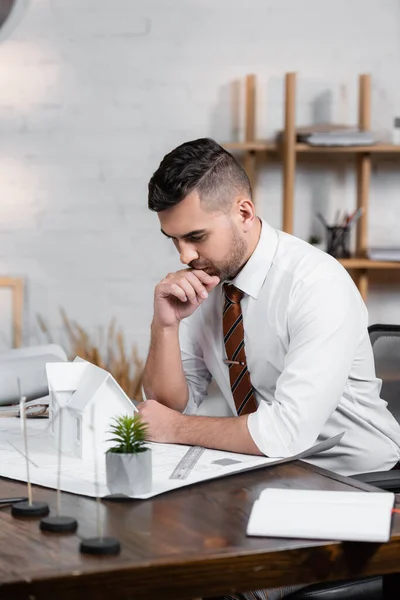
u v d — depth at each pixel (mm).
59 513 1388
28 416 2191
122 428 1502
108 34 4383
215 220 1965
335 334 1929
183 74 4426
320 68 4480
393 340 2484
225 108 4449
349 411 2168
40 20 4344
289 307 2021
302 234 4535
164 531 1291
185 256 1991
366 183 4418
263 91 4461
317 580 1230
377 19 4500
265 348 2102
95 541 1208
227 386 2271
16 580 1103
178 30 4410
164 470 1630
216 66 4434
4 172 4379
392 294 4598
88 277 4465
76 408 1747
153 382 2160
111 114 4414
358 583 1631
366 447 2189
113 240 4465
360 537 1229
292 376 1888
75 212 4434
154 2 4387
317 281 1997
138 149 4438
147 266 4492
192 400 2275
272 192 4492
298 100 4484
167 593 1162
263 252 2086
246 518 1350
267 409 1831
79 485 1552
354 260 4234
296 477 1606
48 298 4445
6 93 4352
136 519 1351
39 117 4379
